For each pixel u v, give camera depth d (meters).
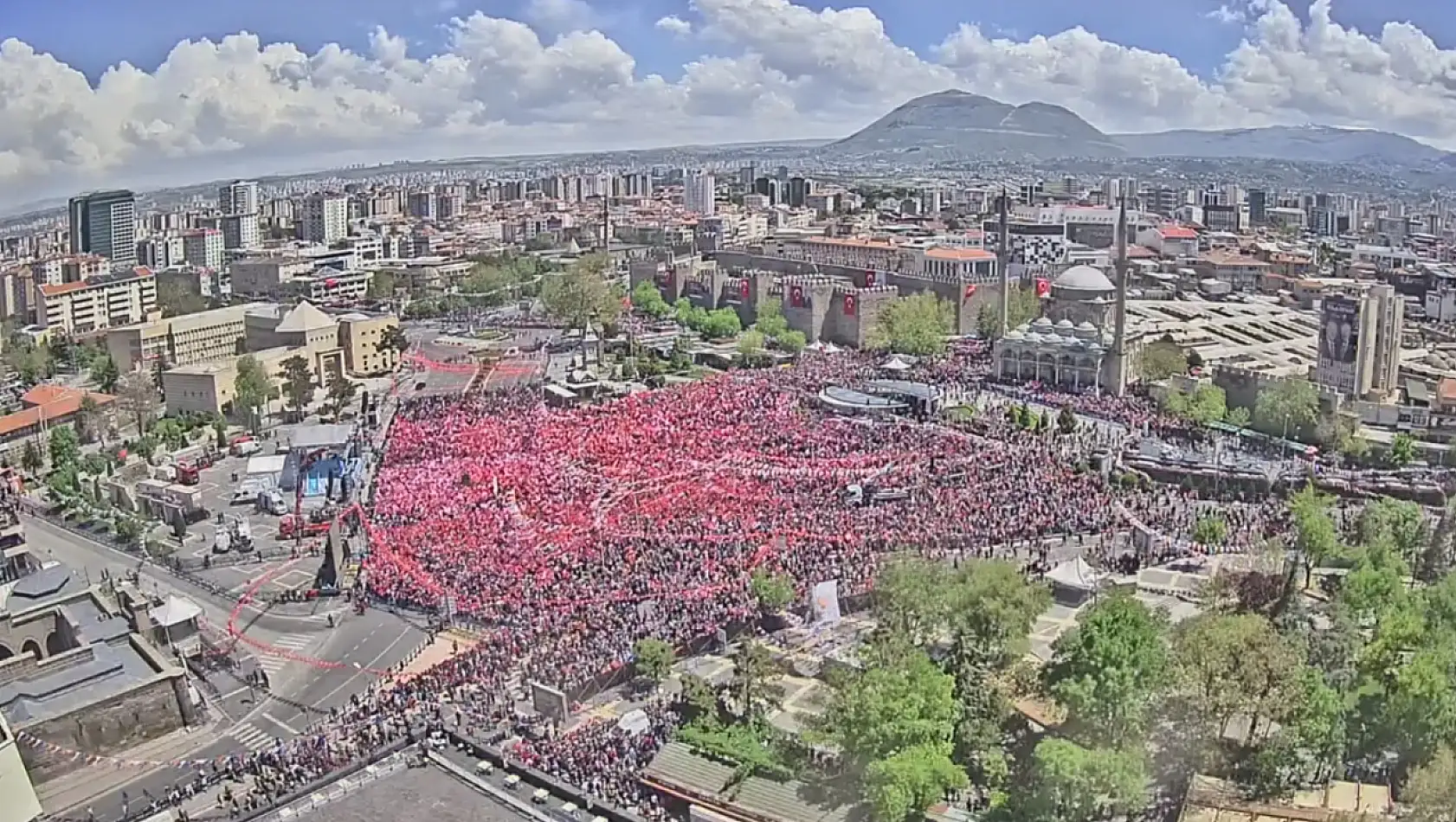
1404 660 159.38
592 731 158.00
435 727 145.88
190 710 174.62
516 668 180.00
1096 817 135.62
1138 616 154.00
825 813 137.12
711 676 176.62
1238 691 146.38
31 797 145.00
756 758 147.75
